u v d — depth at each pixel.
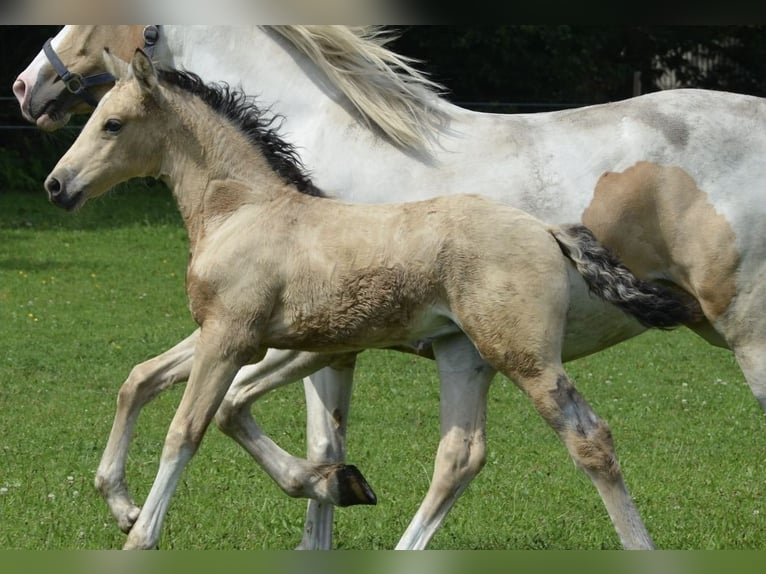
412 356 18.56
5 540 9.16
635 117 8.94
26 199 33.88
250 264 7.90
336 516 10.37
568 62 35.00
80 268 25.56
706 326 9.14
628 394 16.22
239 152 8.30
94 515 9.95
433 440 13.37
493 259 7.55
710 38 35.41
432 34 34.09
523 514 10.37
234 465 11.93
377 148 9.07
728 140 8.80
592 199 8.75
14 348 18.25
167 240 29.41
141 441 13.08
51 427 13.62
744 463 12.56
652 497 10.98
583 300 8.23
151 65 8.23
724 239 8.65
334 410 9.01
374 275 7.71
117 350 18.36
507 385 16.77
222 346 7.91
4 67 33.91
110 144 8.33
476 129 9.08
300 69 9.52
